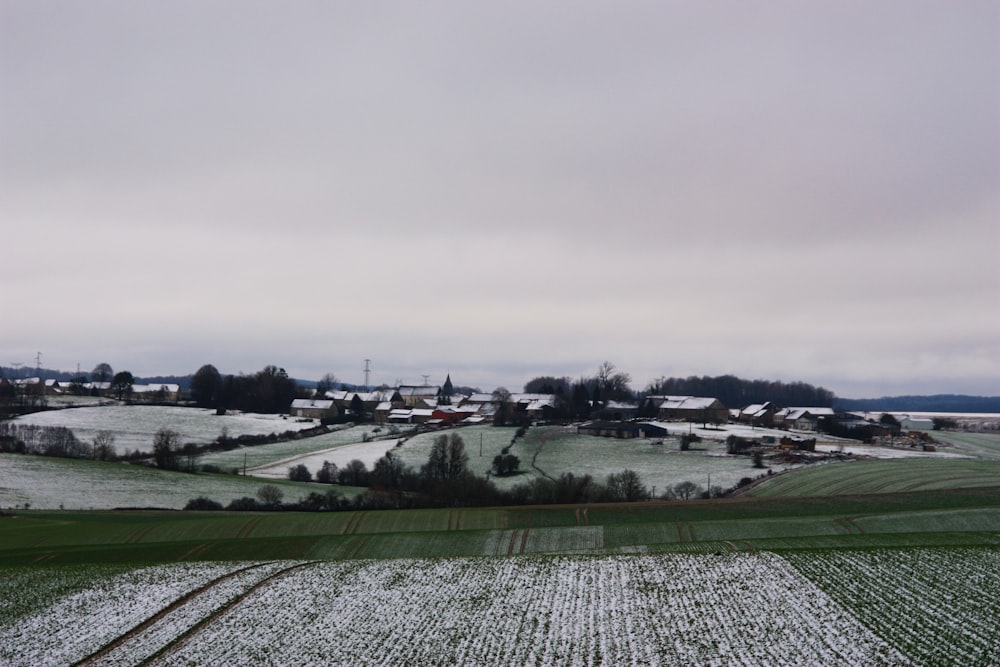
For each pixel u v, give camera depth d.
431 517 80.50
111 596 51.81
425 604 49.06
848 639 40.16
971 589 47.03
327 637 43.84
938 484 97.25
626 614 46.00
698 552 59.66
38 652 42.66
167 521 81.19
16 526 79.62
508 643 42.22
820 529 70.31
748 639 41.09
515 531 72.56
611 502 92.31
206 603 50.09
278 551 67.38
